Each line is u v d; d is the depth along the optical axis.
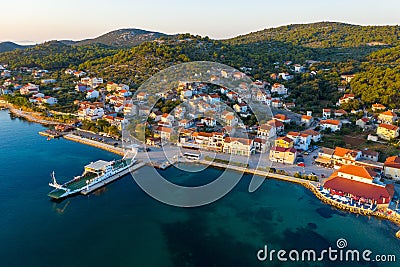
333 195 79.25
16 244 61.38
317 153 107.56
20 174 92.94
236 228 67.62
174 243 62.34
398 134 117.25
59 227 67.19
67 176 92.12
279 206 76.62
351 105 148.50
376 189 76.94
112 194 82.38
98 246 61.03
